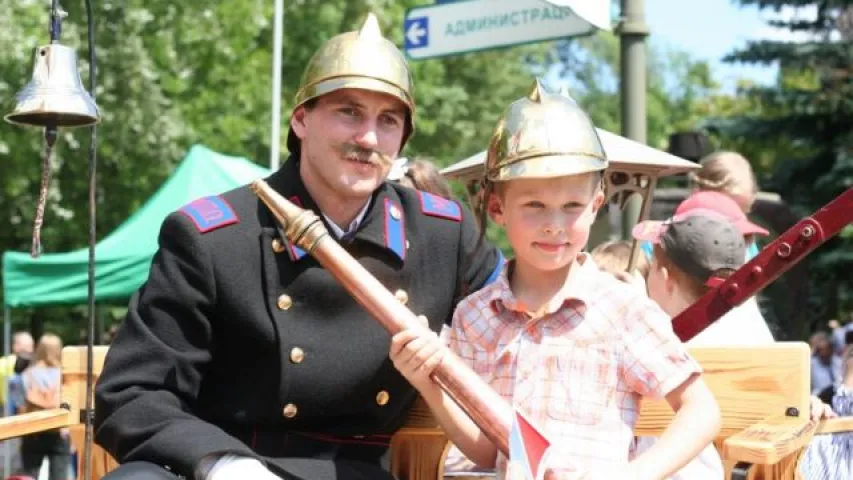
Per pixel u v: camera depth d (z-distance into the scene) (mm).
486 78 25547
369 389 3039
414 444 3309
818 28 20641
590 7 5309
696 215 3697
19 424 3277
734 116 20656
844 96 19062
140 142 16656
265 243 2979
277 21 8445
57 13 3393
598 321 2768
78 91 3312
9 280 9523
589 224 2746
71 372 3488
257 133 18188
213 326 2977
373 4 19391
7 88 15500
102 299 9211
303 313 2994
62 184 17703
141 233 9070
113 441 2850
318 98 2912
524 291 2855
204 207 2996
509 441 2494
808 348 3172
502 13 6387
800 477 3135
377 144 2910
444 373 2615
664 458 2621
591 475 2496
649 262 4754
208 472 2729
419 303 3107
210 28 17359
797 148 20781
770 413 3178
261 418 2994
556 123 2686
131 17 16125
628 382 2756
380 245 3041
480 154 4766
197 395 2986
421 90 22219
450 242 3170
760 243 9141
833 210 3092
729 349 3223
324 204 3018
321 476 2951
